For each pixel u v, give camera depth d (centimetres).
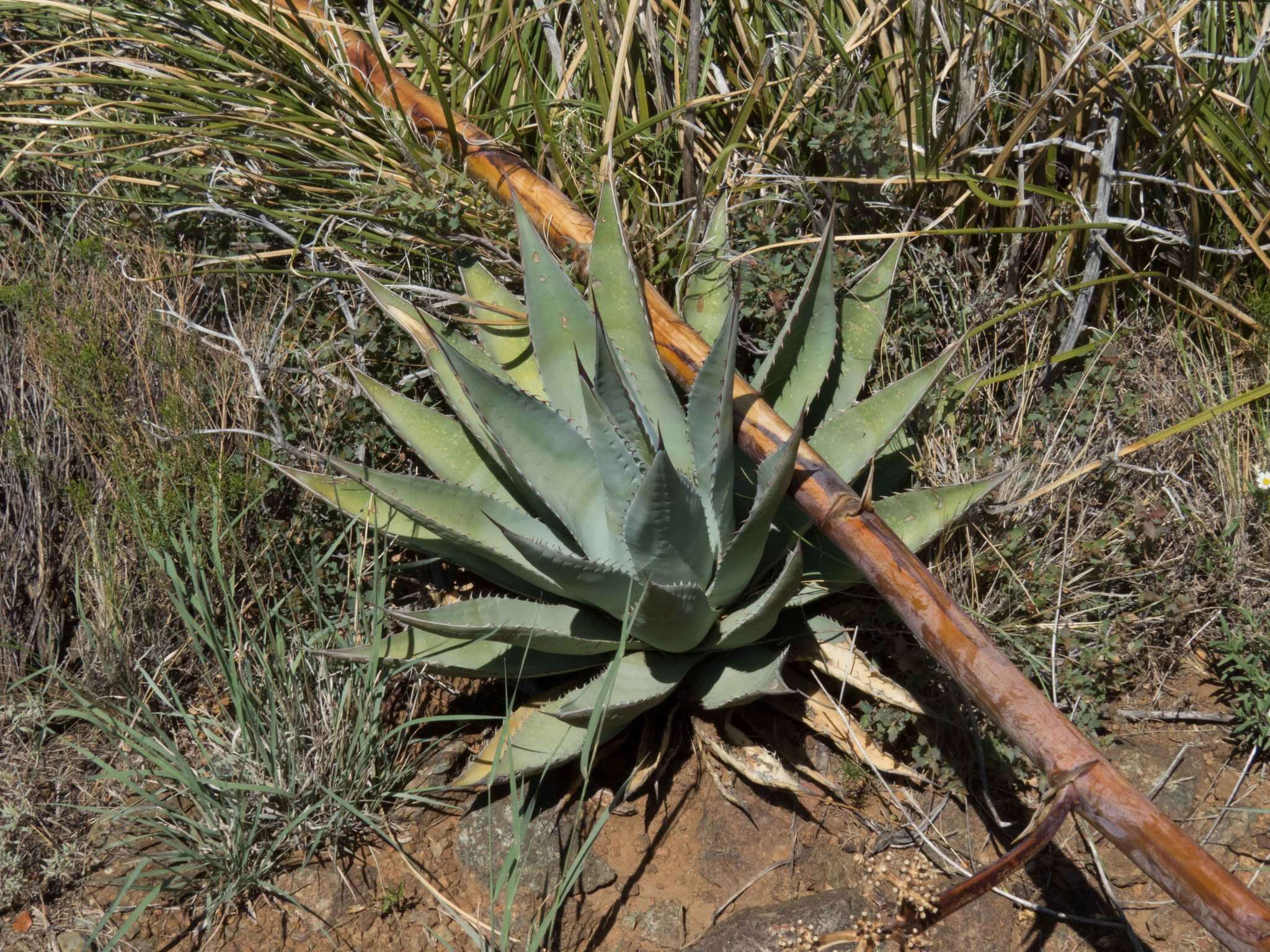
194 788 133
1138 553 151
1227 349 160
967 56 164
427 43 189
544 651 141
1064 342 161
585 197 173
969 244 171
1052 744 111
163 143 180
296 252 167
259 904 137
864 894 132
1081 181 169
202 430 155
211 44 186
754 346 160
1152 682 150
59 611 155
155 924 136
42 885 138
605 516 142
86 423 158
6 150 191
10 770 142
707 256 158
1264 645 143
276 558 158
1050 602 148
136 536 150
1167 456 156
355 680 145
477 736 151
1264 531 149
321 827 138
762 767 136
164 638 154
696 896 136
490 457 150
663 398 146
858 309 151
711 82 179
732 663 139
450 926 135
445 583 161
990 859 135
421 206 159
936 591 120
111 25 184
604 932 134
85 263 175
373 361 163
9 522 154
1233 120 161
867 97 172
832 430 144
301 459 160
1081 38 153
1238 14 170
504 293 159
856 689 145
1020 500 148
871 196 166
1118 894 133
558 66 183
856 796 140
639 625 130
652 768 139
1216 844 136
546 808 140
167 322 166
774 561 142
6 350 164
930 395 152
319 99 178
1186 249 167
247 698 140
